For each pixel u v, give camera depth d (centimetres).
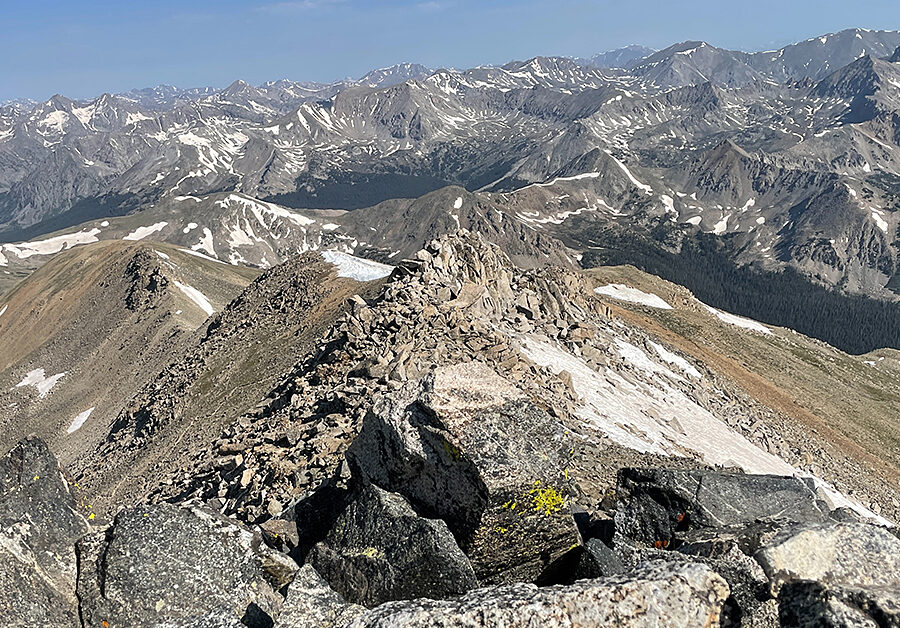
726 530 1428
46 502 1545
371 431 1711
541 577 1550
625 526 1691
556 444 1636
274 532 1677
